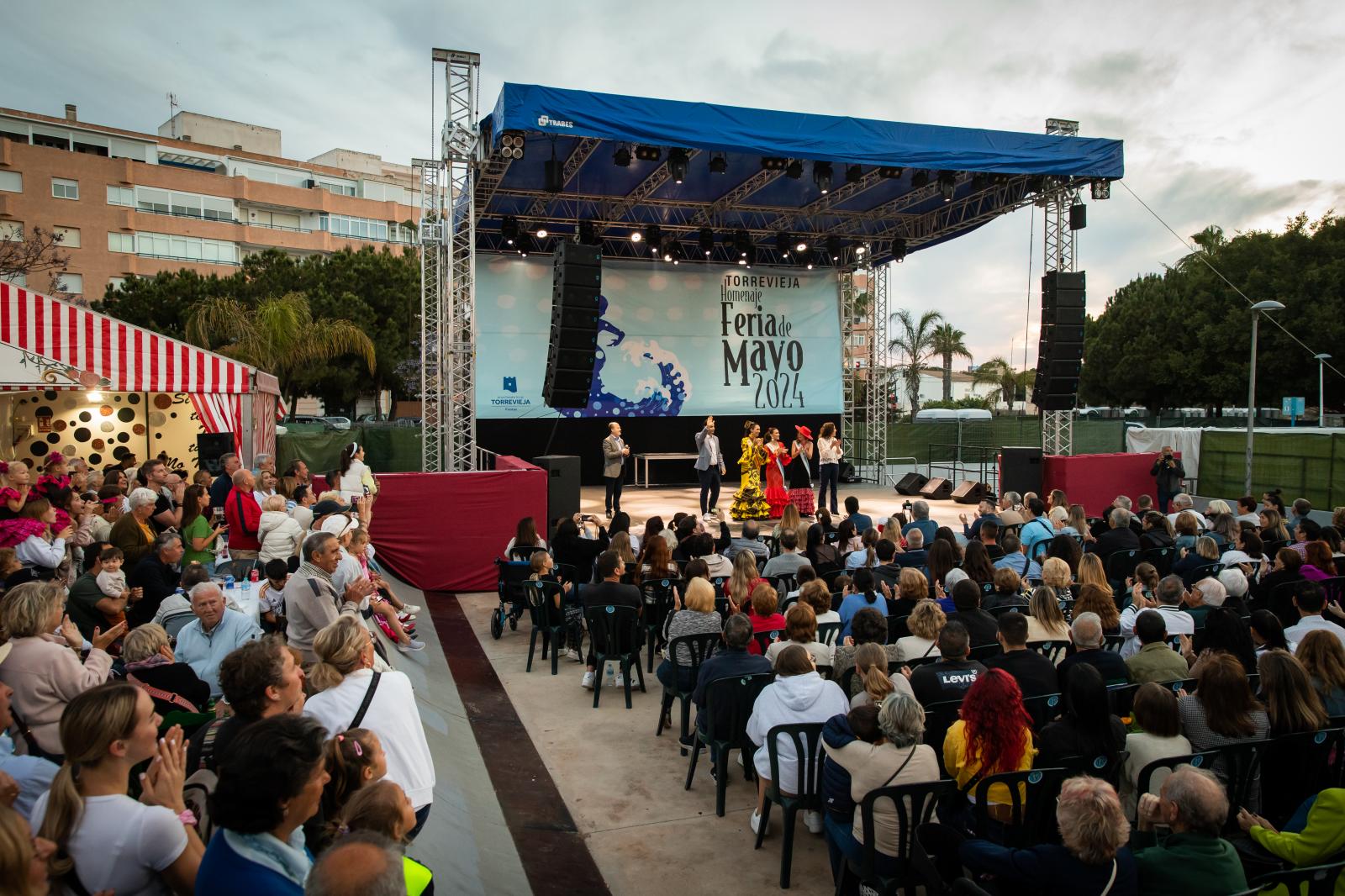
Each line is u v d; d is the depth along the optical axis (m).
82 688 3.43
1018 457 15.62
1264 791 3.55
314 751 1.97
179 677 3.76
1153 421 33.56
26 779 2.69
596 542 8.08
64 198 42.12
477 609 9.60
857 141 12.76
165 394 13.72
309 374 30.92
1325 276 30.09
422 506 10.17
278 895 1.86
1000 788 3.20
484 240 19.08
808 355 21.06
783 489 14.48
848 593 6.17
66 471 8.34
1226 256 33.94
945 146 13.30
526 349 18.67
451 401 13.79
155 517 7.46
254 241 49.94
